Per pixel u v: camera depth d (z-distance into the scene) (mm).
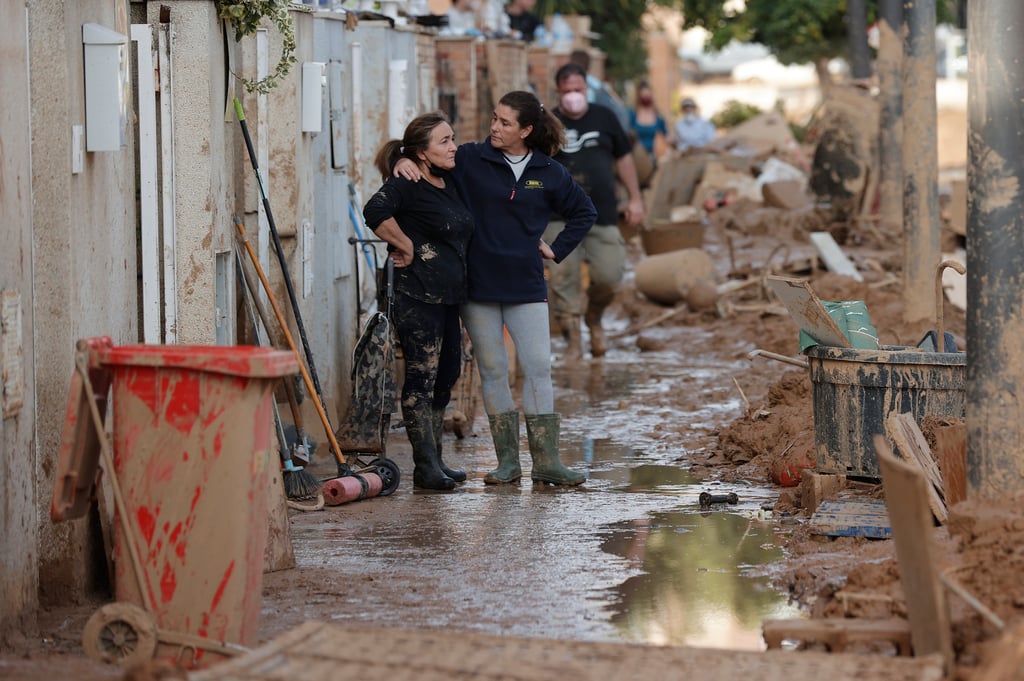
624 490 23297
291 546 18297
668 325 43031
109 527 17109
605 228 37500
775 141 84312
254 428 14039
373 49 32188
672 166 68750
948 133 118750
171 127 21109
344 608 16531
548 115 23453
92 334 17078
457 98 49812
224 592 14008
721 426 28266
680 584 17422
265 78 23328
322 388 26922
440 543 19656
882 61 56719
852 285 42062
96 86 16719
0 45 14680
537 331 23672
